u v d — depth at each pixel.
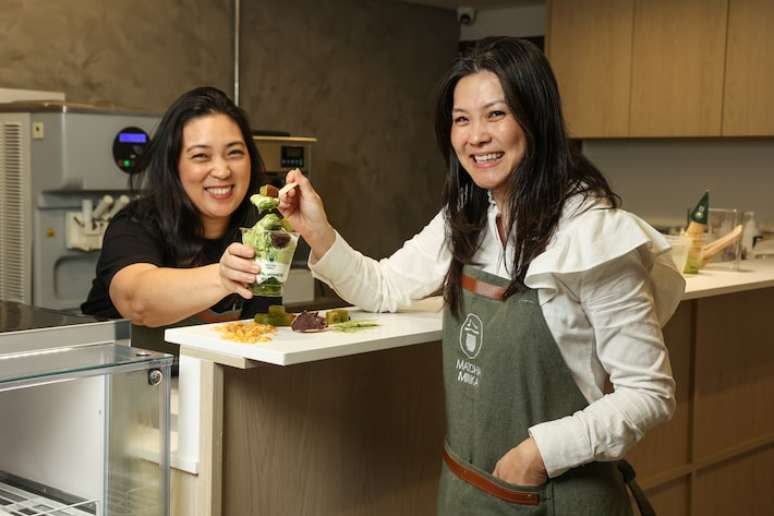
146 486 1.47
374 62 5.62
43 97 4.00
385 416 1.88
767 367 2.95
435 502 2.04
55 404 1.49
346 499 1.81
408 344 1.64
